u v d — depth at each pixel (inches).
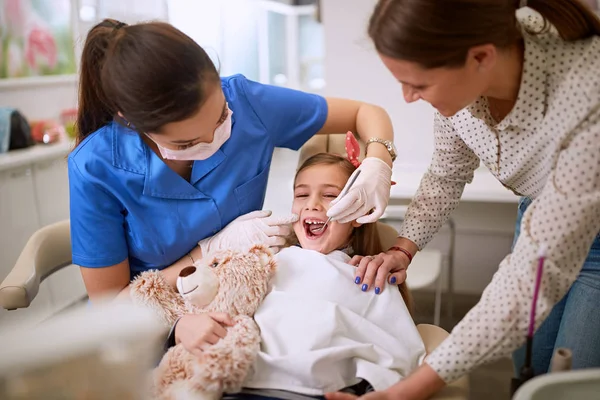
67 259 60.1
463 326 31.1
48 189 100.9
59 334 27.0
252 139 47.5
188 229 45.3
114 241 43.6
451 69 29.4
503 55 31.8
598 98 29.4
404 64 29.6
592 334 38.4
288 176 116.0
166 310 40.1
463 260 103.7
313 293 40.4
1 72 106.2
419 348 39.2
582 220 28.5
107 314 29.7
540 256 28.3
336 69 101.8
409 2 28.3
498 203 97.7
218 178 45.9
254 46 187.5
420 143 101.3
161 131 35.6
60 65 122.3
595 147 28.5
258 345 36.1
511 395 30.4
